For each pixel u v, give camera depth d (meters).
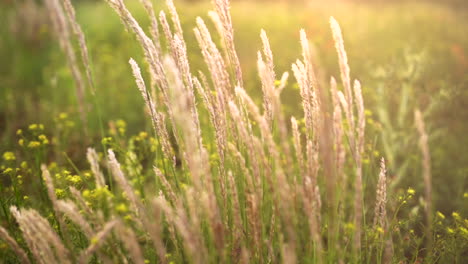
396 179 3.24
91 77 2.61
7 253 2.04
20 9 8.66
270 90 1.56
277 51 6.27
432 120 3.96
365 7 11.71
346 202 2.82
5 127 4.79
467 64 5.73
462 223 2.46
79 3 11.91
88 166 3.44
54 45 7.94
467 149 3.82
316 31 7.39
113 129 3.43
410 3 12.80
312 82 1.73
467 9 12.64
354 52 6.39
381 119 3.73
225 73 1.93
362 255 2.21
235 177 2.00
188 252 1.70
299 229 2.19
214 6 1.97
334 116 1.66
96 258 2.07
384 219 2.02
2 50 7.96
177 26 1.97
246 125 1.99
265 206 2.14
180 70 2.00
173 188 2.14
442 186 3.42
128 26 2.09
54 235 1.63
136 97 5.28
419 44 6.76
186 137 1.45
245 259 1.71
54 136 4.08
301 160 1.77
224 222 1.96
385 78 3.95
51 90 5.87
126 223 2.05
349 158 3.03
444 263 2.43
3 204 2.08
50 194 1.74
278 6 11.43
